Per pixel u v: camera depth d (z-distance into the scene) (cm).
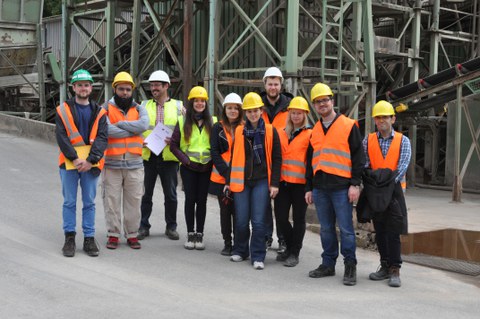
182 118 740
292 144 671
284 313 510
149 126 772
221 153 707
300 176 668
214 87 1316
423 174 2094
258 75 1572
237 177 670
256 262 664
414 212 1258
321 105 613
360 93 1439
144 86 1695
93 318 472
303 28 1638
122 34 2175
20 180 1091
